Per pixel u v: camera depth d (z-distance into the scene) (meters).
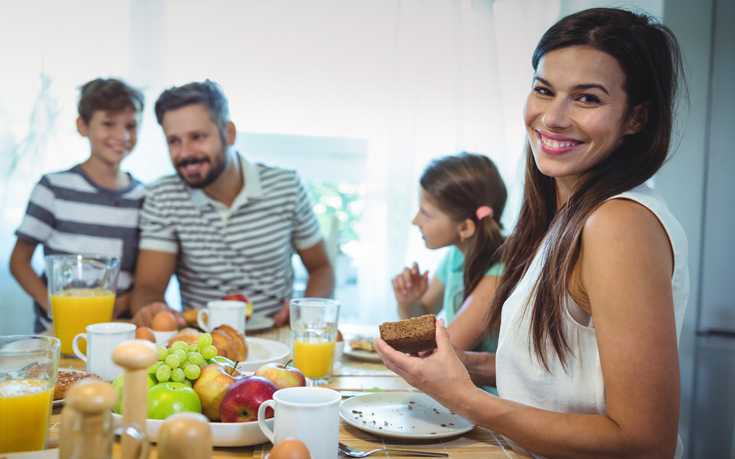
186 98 1.92
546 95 0.88
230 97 2.37
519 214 1.11
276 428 0.71
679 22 2.01
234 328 1.22
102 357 1.02
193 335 1.08
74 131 2.24
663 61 0.83
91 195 2.03
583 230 0.80
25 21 2.19
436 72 2.34
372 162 2.42
